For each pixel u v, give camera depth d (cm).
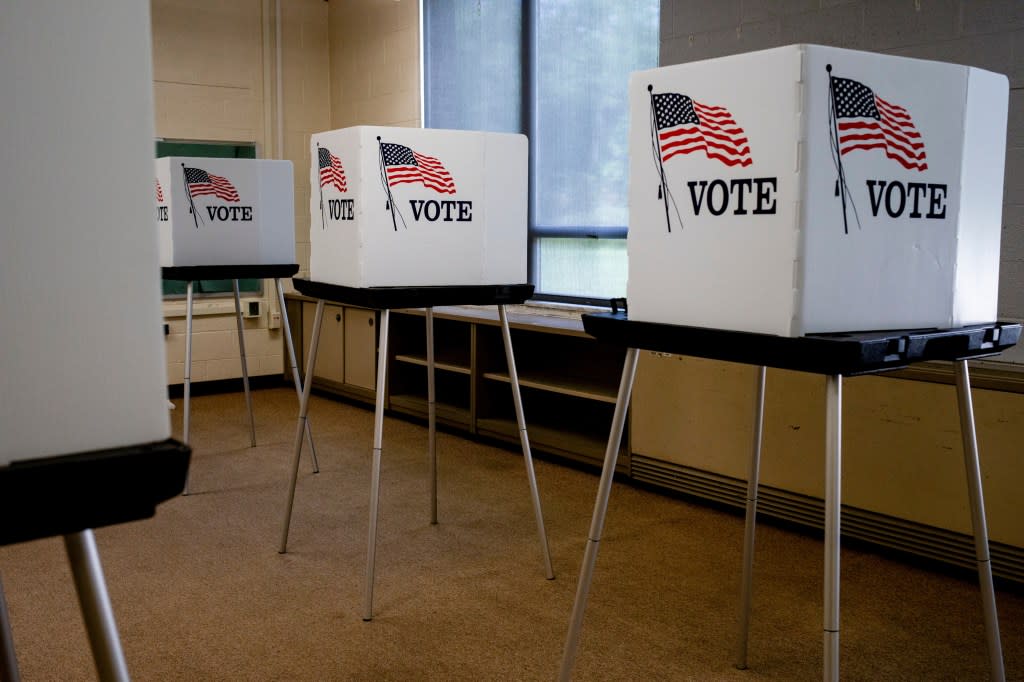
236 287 445
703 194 150
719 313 150
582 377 448
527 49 504
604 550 304
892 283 148
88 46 60
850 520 303
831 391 135
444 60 565
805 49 132
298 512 348
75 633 239
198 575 282
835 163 138
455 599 262
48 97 58
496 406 473
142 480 64
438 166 265
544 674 215
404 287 258
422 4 579
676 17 401
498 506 356
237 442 468
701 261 152
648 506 357
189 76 600
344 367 576
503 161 276
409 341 539
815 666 220
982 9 294
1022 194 287
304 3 649
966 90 154
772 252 140
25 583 274
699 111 150
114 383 63
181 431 493
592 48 465
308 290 291
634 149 163
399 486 385
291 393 616
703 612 252
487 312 486
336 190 273
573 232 486
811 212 136
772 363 142
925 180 150
